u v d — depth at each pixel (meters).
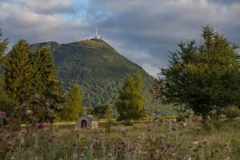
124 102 56.31
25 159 4.13
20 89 39.41
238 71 29.55
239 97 28.30
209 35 31.52
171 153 4.34
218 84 28.83
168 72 30.38
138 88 57.31
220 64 31.25
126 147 4.82
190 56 31.53
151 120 4.71
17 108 3.00
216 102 28.97
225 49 31.30
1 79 33.53
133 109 56.56
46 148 5.49
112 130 16.62
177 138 4.65
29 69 40.75
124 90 57.47
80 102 69.25
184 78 29.98
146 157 4.30
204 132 12.48
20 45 41.81
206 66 30.25
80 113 69.31
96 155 5.83
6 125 2.97
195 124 4.88
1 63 33.38
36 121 3.06
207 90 28.16
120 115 57.34
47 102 3.19
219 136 10.58
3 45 32.94
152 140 4.33
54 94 38.22
